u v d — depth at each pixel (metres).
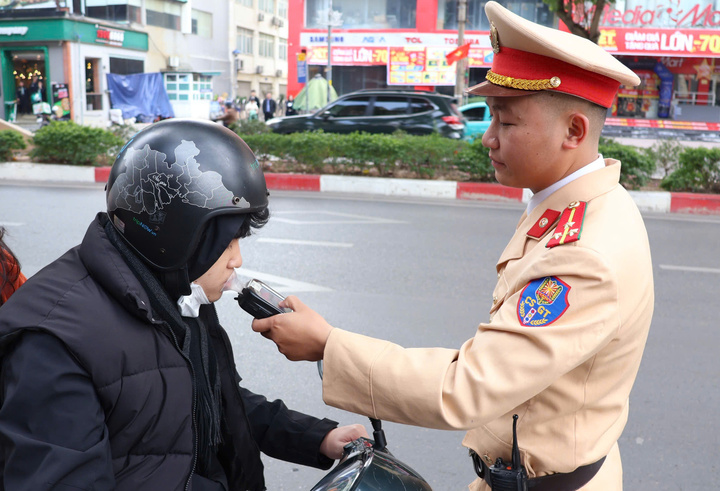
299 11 25.88
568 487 1.30
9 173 11.39
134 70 28.22
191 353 1.29
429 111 13.89
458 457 2.98
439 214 8.52
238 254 1.26
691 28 23.98
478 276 5.61
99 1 27.22
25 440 1.03
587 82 1.22
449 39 25.44
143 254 1.17
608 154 9.87
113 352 1.11
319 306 4.73
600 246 1.18
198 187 1.14
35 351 1.08
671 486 2.77
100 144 11.57
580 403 1.26
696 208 9.30
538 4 24.47
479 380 1.15
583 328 1.15
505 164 1.33
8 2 23.95
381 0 25.59
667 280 5.71
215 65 35.81
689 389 3.60
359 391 1.21
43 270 1.20
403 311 4.68
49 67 24.20
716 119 25.30
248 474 1.44
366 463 1.28
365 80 26.47
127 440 1.14
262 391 3.49
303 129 14.23
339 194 10.26
